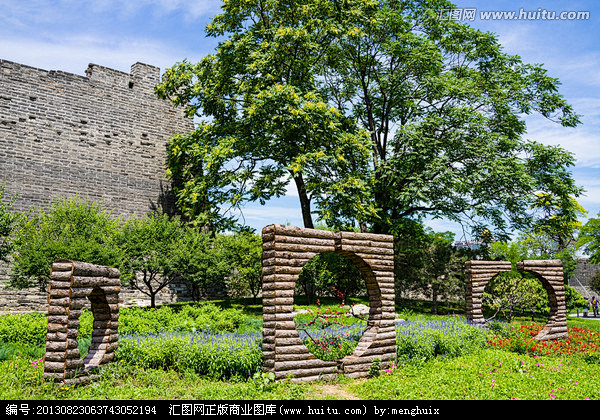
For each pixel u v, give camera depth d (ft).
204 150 66.03
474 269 45.91
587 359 35.09
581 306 105.91
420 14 77.82
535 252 100.68
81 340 33.40
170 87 75.97
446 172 63.41
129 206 75.61
